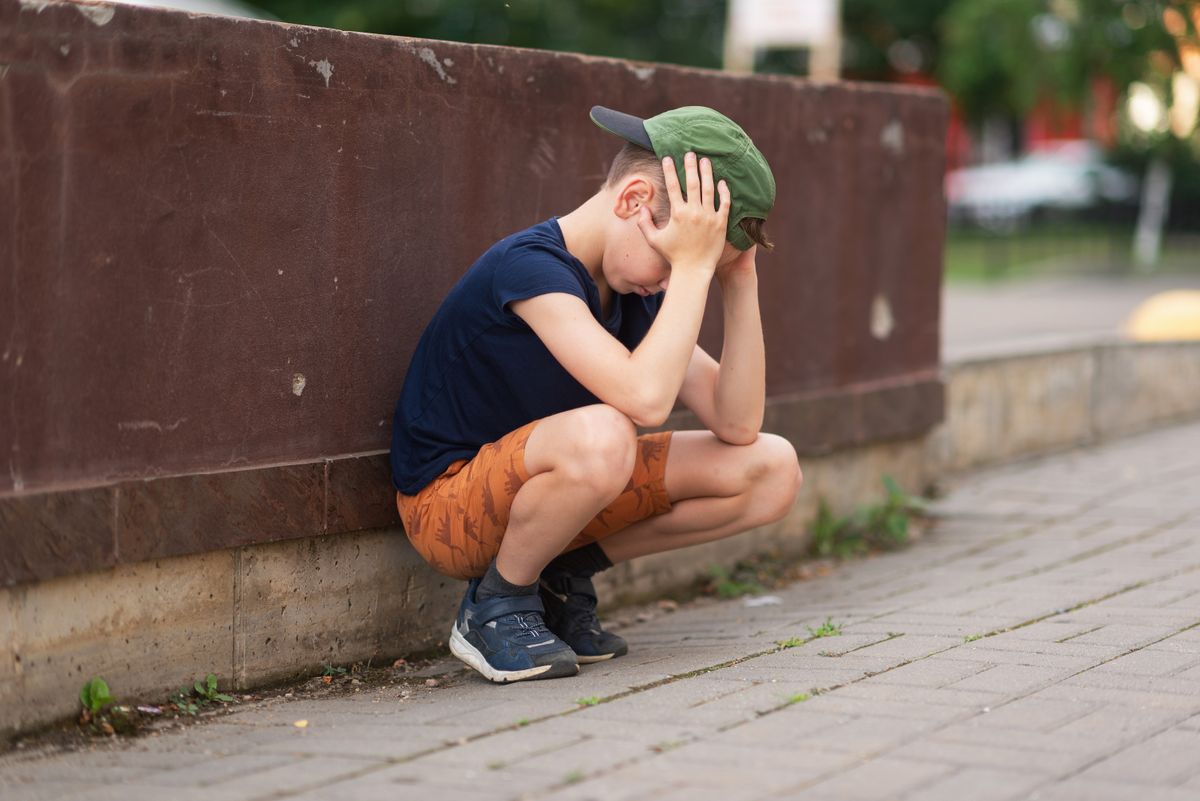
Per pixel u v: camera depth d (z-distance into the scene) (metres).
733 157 3.44
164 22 3.31
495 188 4.19
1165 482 7.01
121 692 3.35
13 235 3.06
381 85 3.83
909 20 32.78
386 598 3.98
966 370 7.23
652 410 3.35
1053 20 21.27
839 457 5.81
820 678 3.50
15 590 3.12
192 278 3.42
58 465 3.17
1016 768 2.79
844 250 5.73
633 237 3.48
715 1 31.94
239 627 3.61
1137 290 18.72
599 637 3.88
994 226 26.81
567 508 3.46
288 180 3.62
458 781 2.78
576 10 28.06
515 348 3.55
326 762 2.94
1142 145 22.97
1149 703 3.23
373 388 3.88
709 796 2.66
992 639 3.92
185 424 3.43
